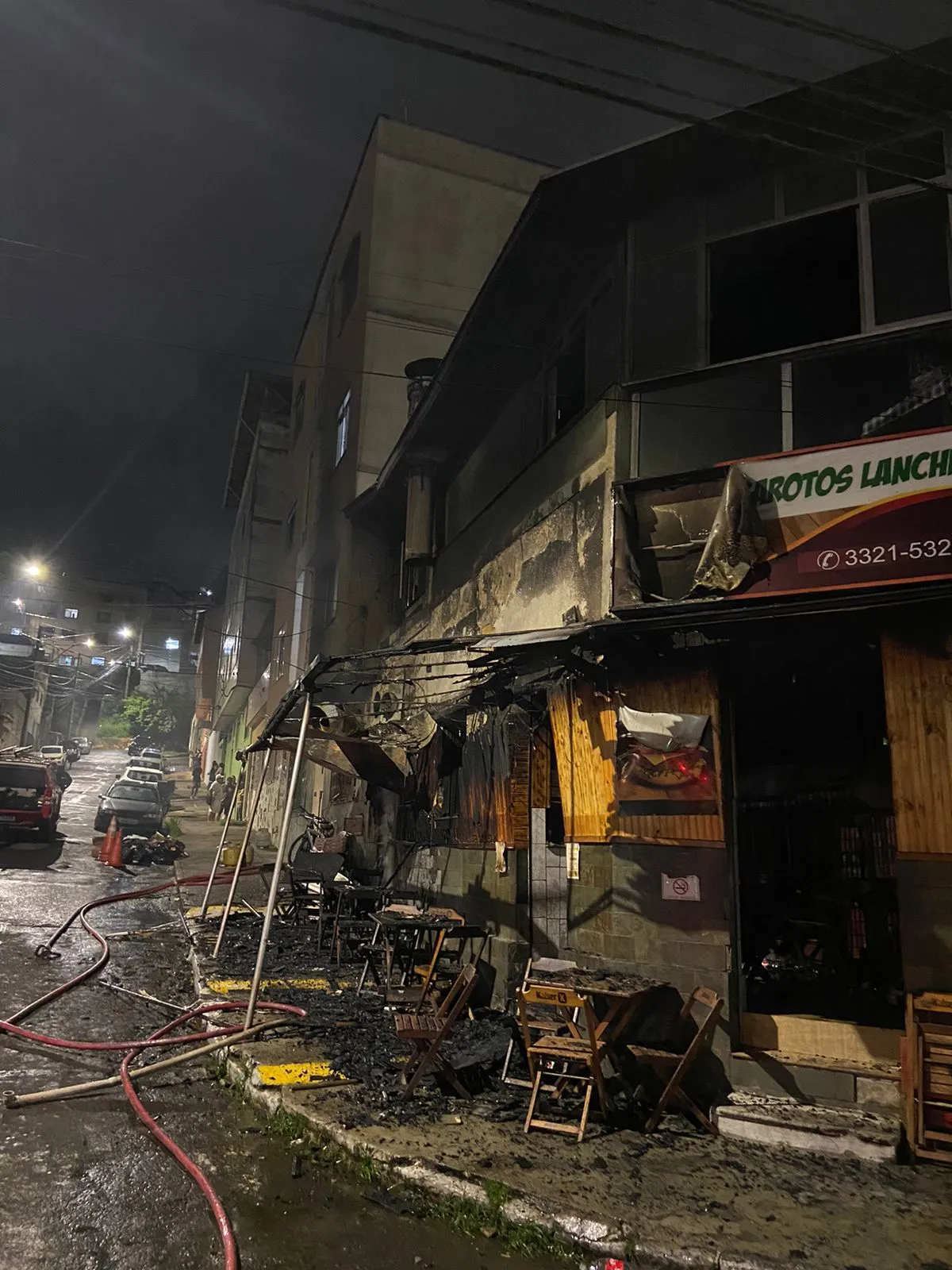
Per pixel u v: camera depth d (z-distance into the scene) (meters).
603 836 6.85
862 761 7.79
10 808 19.48
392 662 15.70
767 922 7.68
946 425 6.76
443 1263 3.97
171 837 22.91
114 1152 4.92
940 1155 4.95
